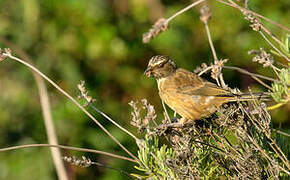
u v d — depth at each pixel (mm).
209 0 15031
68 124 13852
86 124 13961
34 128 13977
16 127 14016
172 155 6438
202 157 6438
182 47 14750
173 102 8141
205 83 8039
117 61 14750
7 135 13938
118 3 14773
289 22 14297
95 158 13797
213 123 7102
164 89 8289
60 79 14414
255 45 14547
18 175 13633
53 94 14156
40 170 13602
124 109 14445
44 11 14445
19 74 14117
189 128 6578
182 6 14953
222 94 7145
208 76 11969
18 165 13695
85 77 14648
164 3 14883
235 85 14750
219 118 6566
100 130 14016
